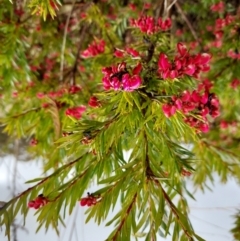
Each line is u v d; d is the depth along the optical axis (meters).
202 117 0.49
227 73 0.75
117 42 0.85
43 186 0.54
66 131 0.52
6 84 0.75
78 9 0.89
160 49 0.57
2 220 0.52
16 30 0.74
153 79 0.50
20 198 0.53
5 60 0.71
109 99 0.52
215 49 0.79
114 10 0.90
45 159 0.80
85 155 0.54
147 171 0.49
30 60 0.87
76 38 0.94
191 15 0.98
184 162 0.53
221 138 0.84
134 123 0.49
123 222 0.47
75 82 0.83
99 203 0.50
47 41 0.86
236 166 0.76
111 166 0.52
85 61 0.84
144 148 0.50
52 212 0.51
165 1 0.67
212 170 0.76
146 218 0.48
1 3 0.73
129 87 0.46
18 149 0.90
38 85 0.78
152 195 0.49
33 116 0.71
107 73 0.48
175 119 0.49
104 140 0.49
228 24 0.76
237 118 0.82
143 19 0.57
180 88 0.51
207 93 0.50
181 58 0.50
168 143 0.52
